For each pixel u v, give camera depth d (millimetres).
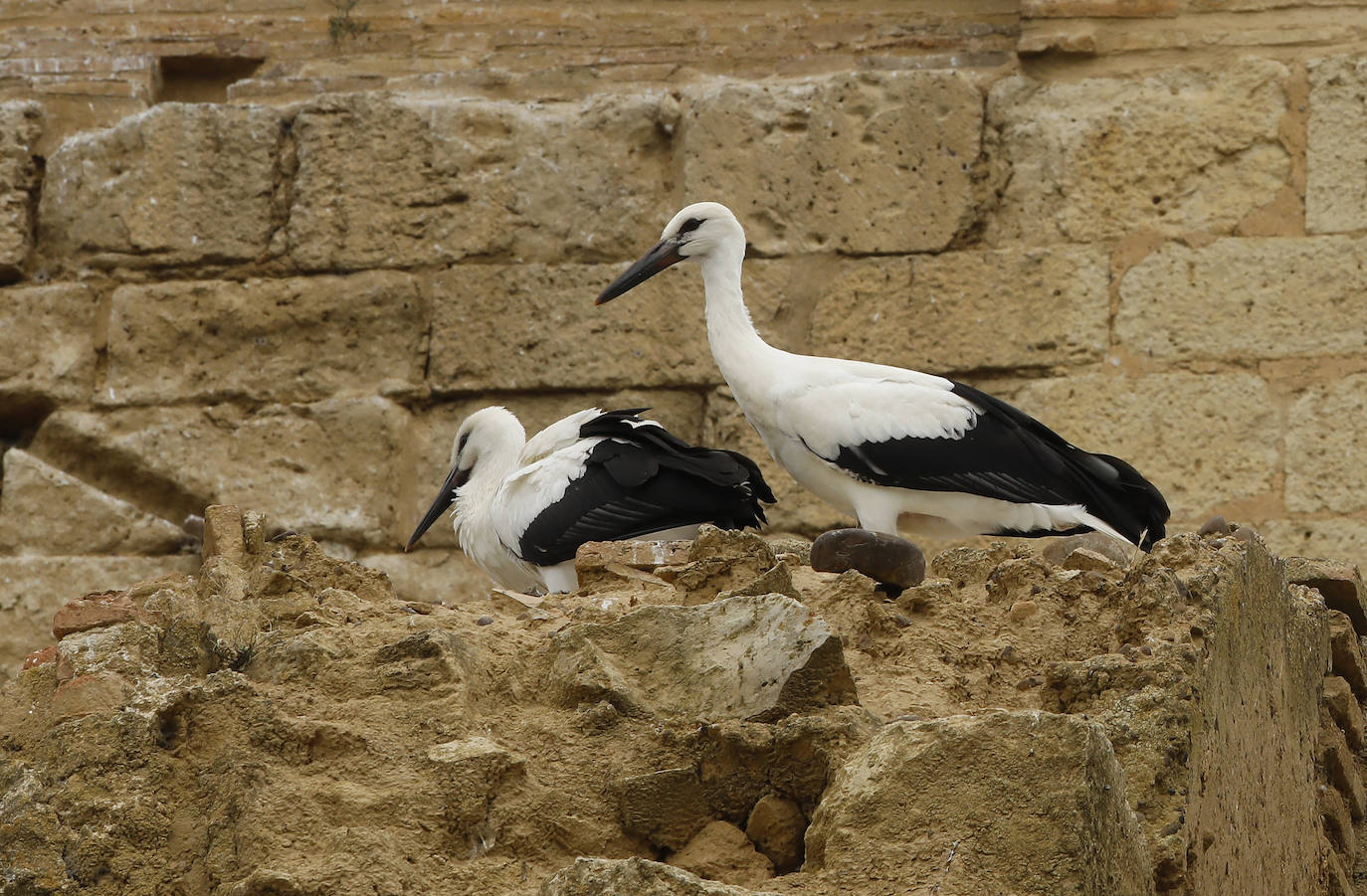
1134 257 14773
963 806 5688
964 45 15477
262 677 7059
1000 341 14789
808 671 6590
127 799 6496
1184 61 15055
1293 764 7969
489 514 11070
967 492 11125
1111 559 10117
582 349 15266
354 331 15586
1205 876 6344
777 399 11516
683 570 7648
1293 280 14562
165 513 15562
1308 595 9039
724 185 15266
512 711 6812
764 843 6215
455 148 15648
